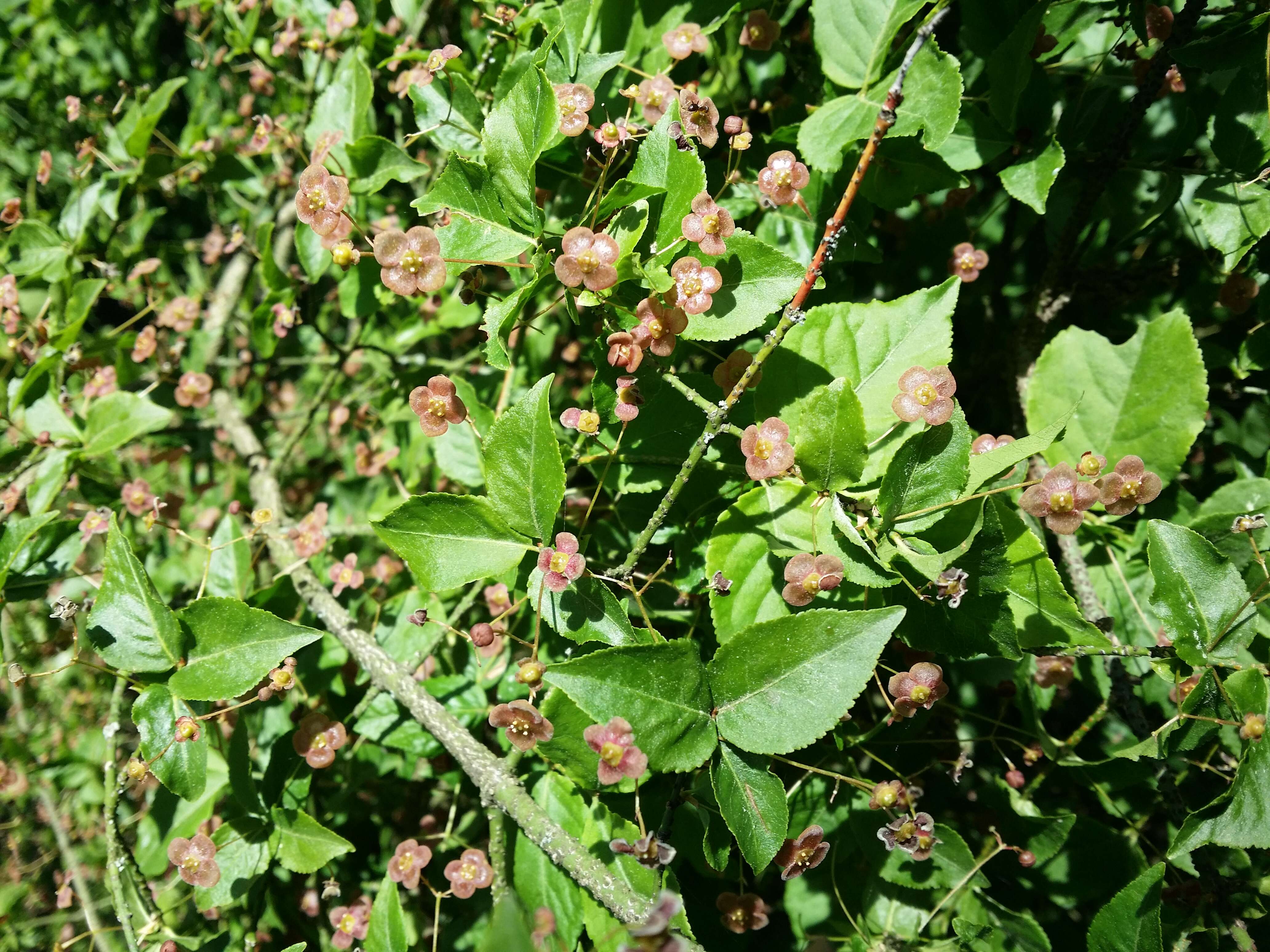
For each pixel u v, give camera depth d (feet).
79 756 0.89
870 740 0.62
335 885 0.61
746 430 0.49
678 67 0.60
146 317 1.00
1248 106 0.57
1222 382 0.67
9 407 0.72
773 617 0.52
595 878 0.52
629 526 0.60
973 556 0.48
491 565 0.50
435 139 0.62
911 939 0.60
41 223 0.82
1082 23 0.60
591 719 0.49
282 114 0.87
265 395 1.03
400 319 0.88
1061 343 0.61
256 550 0.76
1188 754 0.58
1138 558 0.61
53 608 0.57
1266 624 0.55
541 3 0.63
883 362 0.53
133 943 0.58
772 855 0.47
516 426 0.49
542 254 0.52
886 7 0.56
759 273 0.51
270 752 0.64
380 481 0.85
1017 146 0.59
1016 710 0.70
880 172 0.60
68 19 1.05
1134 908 0.51
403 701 0.61
